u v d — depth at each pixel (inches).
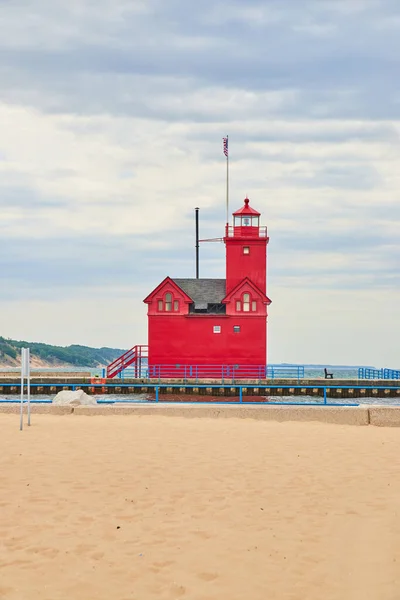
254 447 705.6
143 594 302.0
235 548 365.4
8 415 1019.3
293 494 489.7
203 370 2338.8
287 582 315.9
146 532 393.4
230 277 2425.0
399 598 295.0
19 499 462.9
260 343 2340.1
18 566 333.7
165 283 2361.0
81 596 299.0
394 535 386.3
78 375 2581.2
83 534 387.5
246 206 2482.8
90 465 587.5
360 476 554.3
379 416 979.3
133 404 1106.1
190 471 568.7
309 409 994.7
